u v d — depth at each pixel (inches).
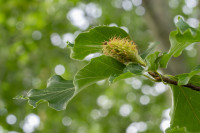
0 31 368.5
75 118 364.2
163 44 240.1
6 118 294.5
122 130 447.8
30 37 359.3
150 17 247.6
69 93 78.9
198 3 233.1
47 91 79.4
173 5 469.7
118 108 461.1
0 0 322.0
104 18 426.3
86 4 424.8
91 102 401.7
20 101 287.6
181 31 64.0
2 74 351.3
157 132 448.8
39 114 308.7
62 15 390.9
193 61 413.7
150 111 475.5
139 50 85.1
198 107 80.5
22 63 351.3
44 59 362.9
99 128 426.3
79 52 83.4
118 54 74.9
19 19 352.5
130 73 65.1
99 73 73.3
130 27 446.3
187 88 78.7
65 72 374.3
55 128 349.4
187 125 82.8
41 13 351.6
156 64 71.1
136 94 482.0
